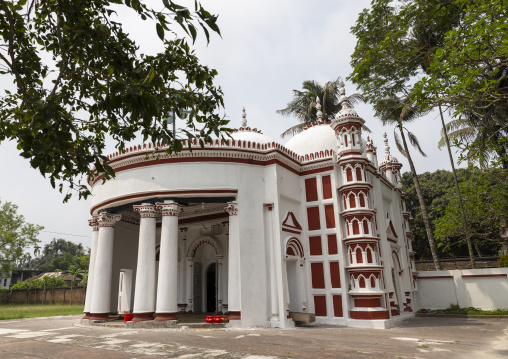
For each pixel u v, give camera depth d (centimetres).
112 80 361
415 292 1806
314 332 1032
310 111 2588
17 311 2347
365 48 1116
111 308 1575
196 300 1653
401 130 2089
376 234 1424
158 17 315
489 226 1875
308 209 1427
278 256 1216
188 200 1266
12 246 2645
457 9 976
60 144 323
